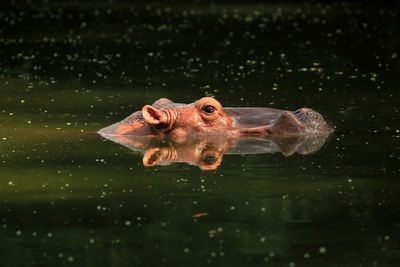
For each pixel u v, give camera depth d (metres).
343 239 21.11
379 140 33.16
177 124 35.19
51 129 37.22
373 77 52.12
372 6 109.88
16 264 19.73
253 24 88.88
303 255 20.06
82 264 19.64
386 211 23.30
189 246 20.77
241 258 19.91
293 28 84.50
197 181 27.08
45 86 50.94
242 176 27.62
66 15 99.75
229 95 45.78
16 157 31.28
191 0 123.00
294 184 26.38
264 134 34.59
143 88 49.50
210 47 70.12
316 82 50.31
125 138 35.06
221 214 23.31
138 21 93.00
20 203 24.84
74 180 27.50
